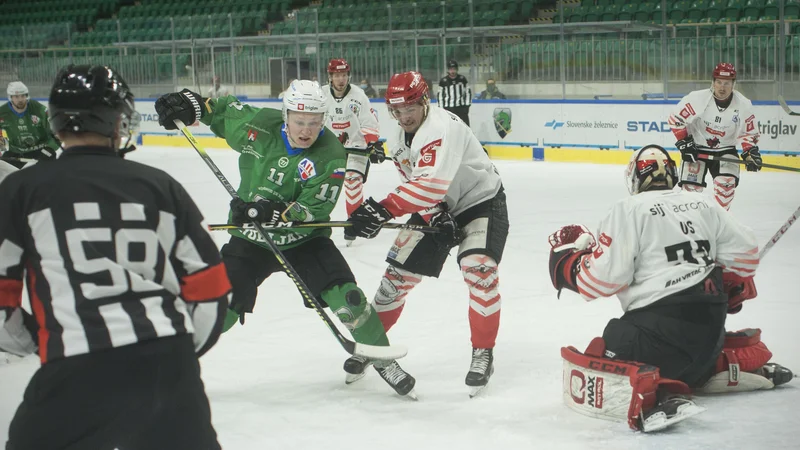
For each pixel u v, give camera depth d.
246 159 6.43
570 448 5.29
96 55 31.84
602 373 5.68
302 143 6.12
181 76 30.06
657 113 21.06
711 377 6.15
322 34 26.94
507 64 24.11
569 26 23.02
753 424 5.57
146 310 3.49
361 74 26.50
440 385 6.62
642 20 25.61
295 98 5.95
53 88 3.59
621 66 22.38
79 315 3.40
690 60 21.38
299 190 6.29
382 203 6.25
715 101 12.40
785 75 20.17
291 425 5.81
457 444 5.43
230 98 6.64
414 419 5.89
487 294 6.40
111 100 3.59
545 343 7.65
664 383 5.61
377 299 6.95
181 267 3.66
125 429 3.51
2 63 33.94
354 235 6.27
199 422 3.61
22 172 3.52
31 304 3.53
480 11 27.19
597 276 5.77
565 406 6.04
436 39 25.67
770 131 19.72
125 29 35.16
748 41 20.52
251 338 7.98
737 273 6.10
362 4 31.41
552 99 22.84
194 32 32.50
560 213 14.98
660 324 5.68
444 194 6.30
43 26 33.00
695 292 5.71
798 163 19.41
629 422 5.54
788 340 7.48
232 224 5.86
